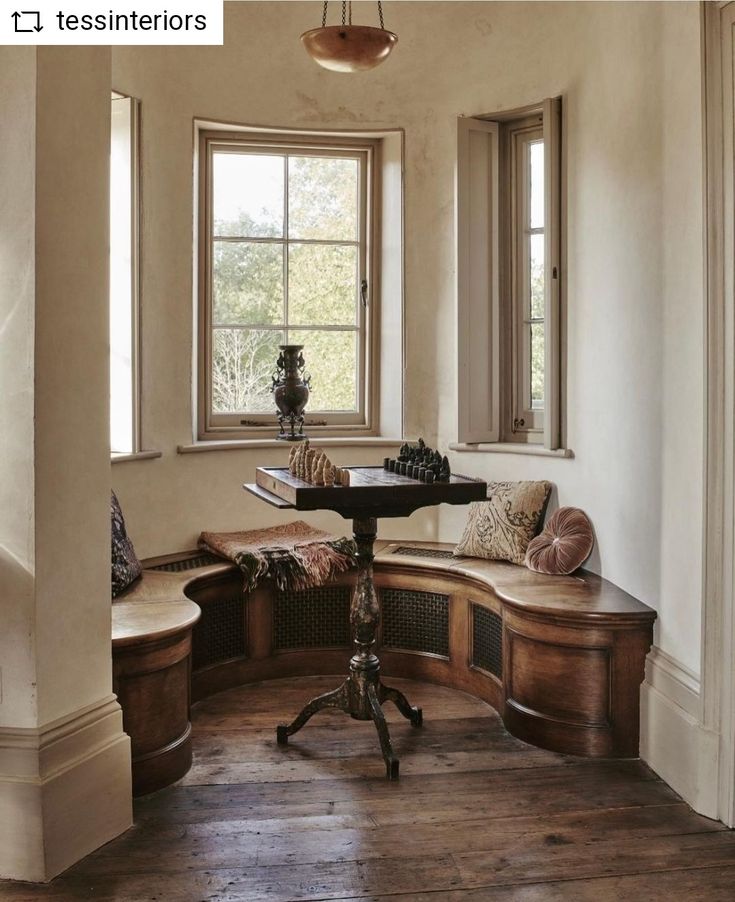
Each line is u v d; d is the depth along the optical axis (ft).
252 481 16.60
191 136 15.67
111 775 10.09
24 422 9.12
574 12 14.69
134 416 14.96
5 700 9.32
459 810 10.77
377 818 10.58
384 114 16.81
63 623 9.61
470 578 14.48
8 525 9.22
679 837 10.13
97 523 10.14
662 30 11.66
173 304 15.51
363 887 9.12
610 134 13.41
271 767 12.01
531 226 16.48
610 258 13.43
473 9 16.20
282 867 9.50
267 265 17.10
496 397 16.62
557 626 12.35
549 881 9.24
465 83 16.39
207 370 16.66
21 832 9.21
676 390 11.35
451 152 16.63
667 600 11.68
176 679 11.62
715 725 10.51
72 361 9.68
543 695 12.60
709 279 10.34
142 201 14.82
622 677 12.18
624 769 11.92
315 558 15.21
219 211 16.76
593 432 14.16
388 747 11.80
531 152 16.39
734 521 10.23
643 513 12.42
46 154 9.20
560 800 11.03
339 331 17.48
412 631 15.64
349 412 17.60
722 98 10.25
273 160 17.01
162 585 13.50
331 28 12.81
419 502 11.60
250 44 16.24
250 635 15.40
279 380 16.47
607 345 13.58
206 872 9.40
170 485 15.62
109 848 9.90
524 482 15.55
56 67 9.32
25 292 9.09
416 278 17.01
